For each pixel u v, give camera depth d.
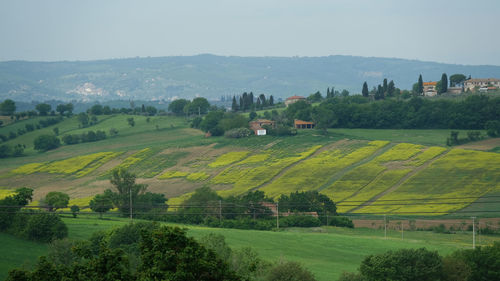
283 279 48.62
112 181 120.38
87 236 74.12
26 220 70.44
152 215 104.94
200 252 31.41
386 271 54.31
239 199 115.19
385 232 89.88
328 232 94.62
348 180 139.12
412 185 130.12
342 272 59.03
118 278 31.17
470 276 56.12
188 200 116.75
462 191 122.19
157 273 30.47
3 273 54.34
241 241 76.50
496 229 92.69
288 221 100.50
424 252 56.22
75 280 31.45
